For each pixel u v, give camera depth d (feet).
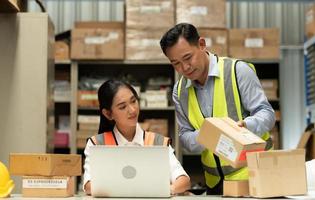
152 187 5.33
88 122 12.81
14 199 5.28
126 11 12.77
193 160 13.57
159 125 12.83
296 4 14.87
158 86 13.25
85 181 6.10
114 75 13.96
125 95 6.77
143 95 12.98
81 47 12.72
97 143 6.83
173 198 5.36
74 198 5.41
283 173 5.23
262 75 13.83
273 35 12.96
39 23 8.24
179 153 12.68
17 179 6.55
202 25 12.74
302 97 14.66
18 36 8.21
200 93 7.22
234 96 7.00
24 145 8.05
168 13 12.73
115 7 14.80
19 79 8.16
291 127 14.58
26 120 8.11
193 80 7.11
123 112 6.75
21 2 8.52
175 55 6.58
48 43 8.36
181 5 12.76
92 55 12.69
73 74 12.85
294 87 14.74
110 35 12.76
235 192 5.37
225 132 5.43
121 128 6.89
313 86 12.07
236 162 5.30
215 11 12.84
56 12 14.74
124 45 12.82
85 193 6.17
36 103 8.14
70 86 13.03
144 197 5.35
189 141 7.11
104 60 12.85
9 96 8.14
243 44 12.90
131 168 5.34
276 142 12.88
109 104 6.78
